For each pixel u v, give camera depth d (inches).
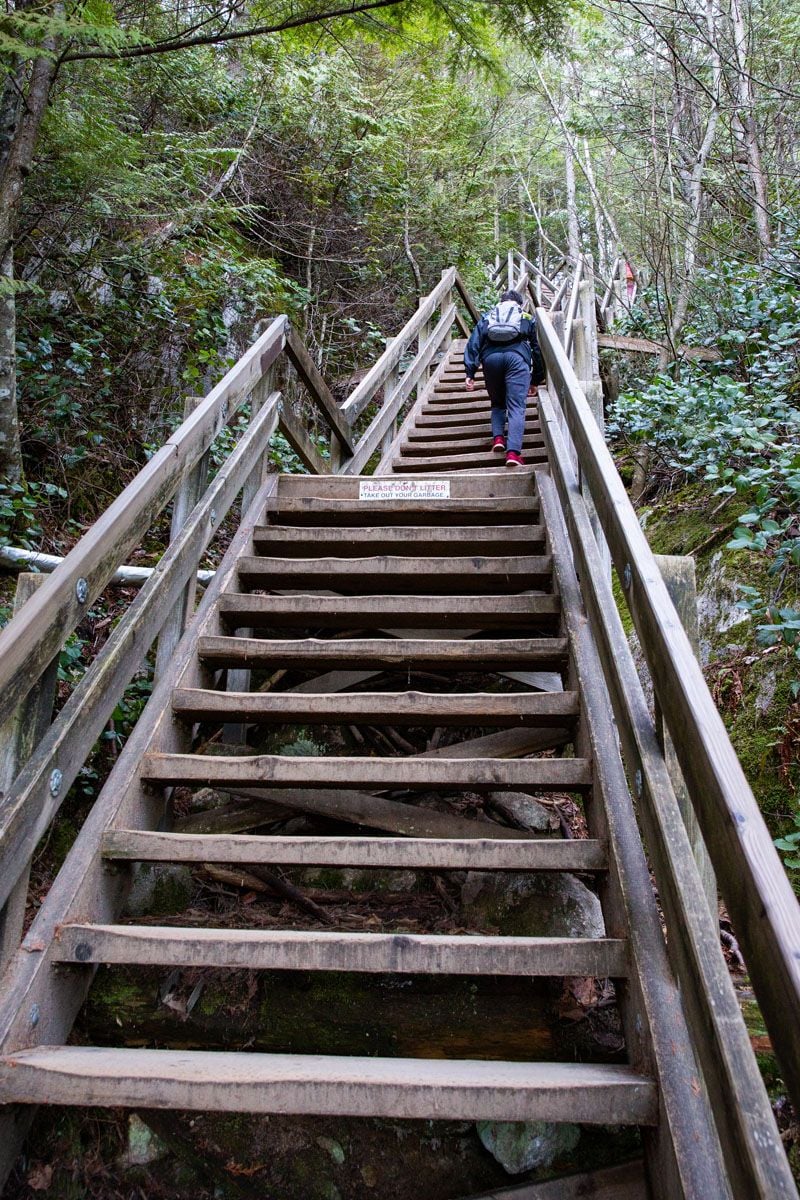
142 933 65.2
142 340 214.2
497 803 109.3
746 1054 44.7
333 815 100.3
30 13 125.1
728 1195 47.2
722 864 42.1
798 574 127.9
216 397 116.0
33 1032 61.9
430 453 223.0
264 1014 78.5
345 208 365.7
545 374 193.9
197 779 83.0
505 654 97.7
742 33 274.1
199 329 225.0
